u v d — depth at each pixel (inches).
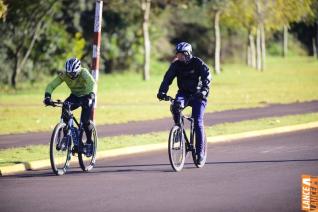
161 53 4591.5
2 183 839.7
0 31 2955.2
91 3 3486.7
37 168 979.3
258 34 4434.1
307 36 6368.1
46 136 1332.4
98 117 1664.6
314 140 1253.7
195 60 917.2
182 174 901.2
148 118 1647.4
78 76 914.7
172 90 2674.7
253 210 669.3
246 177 870.4
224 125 1450.5
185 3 3538.4
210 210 669.3
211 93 2471.7
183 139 932.6
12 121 1590.8
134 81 3373.5
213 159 1040.2
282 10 3659.0
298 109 1833.2
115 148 1118.4
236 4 3668.8
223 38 5088.6
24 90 2829.7
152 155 1101.7
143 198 734.5
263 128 1384.1
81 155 928.3
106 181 850.1
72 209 681.0
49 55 3243.1
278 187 794.2
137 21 3922.2
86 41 3575.3
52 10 3026.6
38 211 673.0
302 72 4055.1
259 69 4453.7
